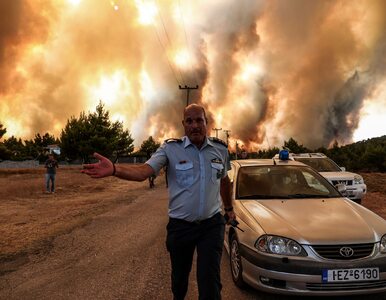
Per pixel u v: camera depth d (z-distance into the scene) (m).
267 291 3.95
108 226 8.93
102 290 4.66
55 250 6.74
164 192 17.36
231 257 4.86
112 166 2.71
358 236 3.89
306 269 3.74
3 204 13.42
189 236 3.10
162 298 4.36
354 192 10.20
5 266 5.81
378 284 3.77
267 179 5.62
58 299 4.41
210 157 3.18
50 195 16.62
